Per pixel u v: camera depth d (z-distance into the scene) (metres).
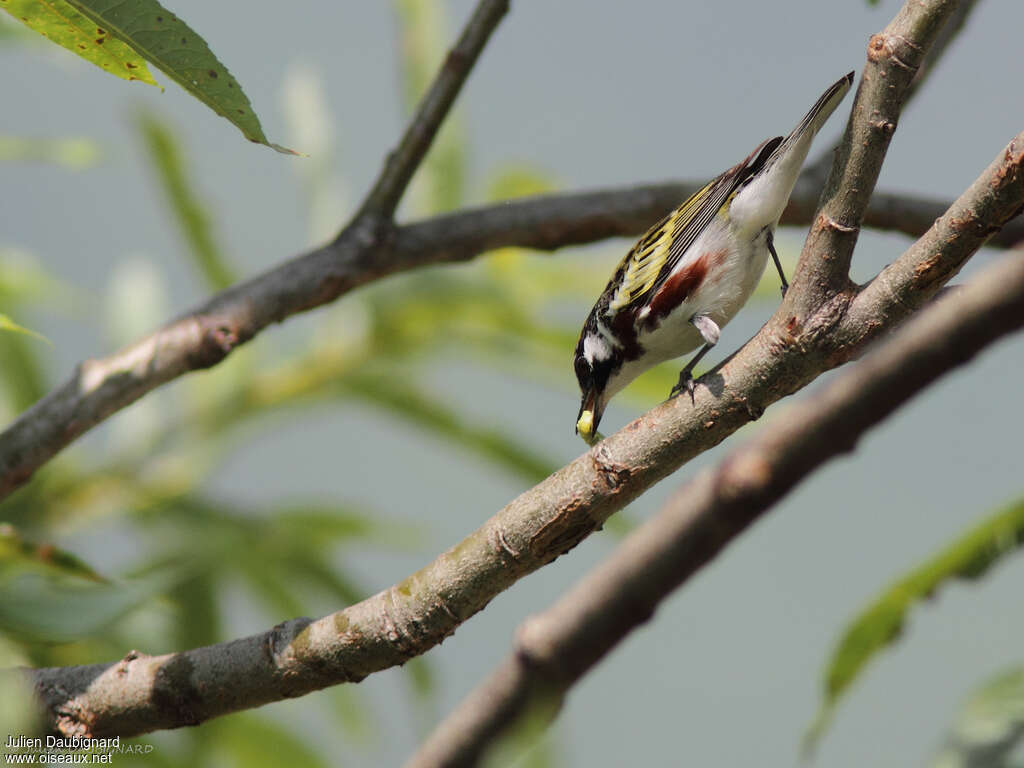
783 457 4.70
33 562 4.71
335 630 4.69
